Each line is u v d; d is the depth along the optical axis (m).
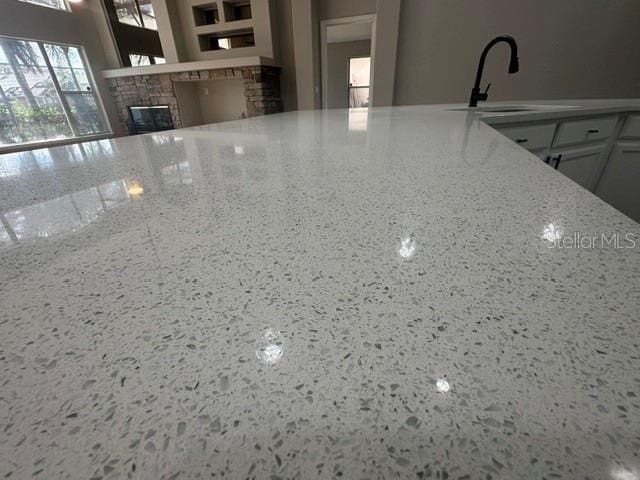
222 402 0.15
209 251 0.26
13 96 4.53
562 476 0.12
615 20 2.47
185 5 4.72
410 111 1.68
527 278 0.22
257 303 0.20
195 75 4.92
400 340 0.17
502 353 0.16
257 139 0.83
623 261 0.23
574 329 0.18
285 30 4.56
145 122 5.72
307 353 0.17
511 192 0.38
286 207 0.35
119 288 0.22
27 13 4.42
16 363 0.16
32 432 0.13
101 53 5.43
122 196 0.40
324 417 0.14
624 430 0.13
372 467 0.13
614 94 2.65
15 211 0.36
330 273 0.23
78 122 5.31
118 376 0.16
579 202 0.34
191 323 0.19
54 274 0.23
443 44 3.09
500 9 2.78
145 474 0.12
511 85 2.97
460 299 0.20
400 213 0.32
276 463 0.13
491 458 0.13
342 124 1.12
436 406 0.14
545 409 0.14
